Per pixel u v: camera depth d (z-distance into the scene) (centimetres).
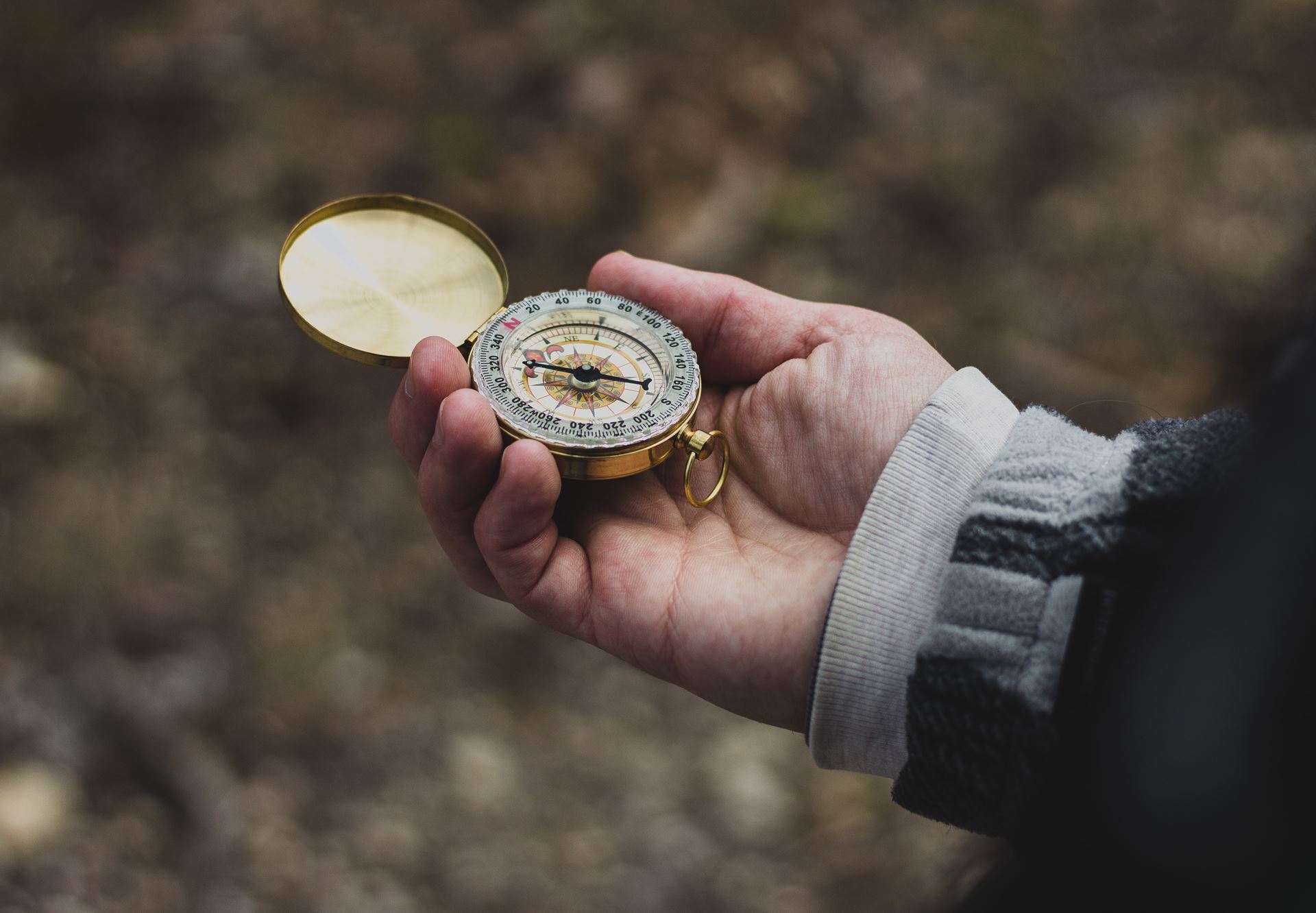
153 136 79
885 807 64
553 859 62
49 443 69
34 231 75
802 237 80
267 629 66
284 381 72
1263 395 35
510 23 87
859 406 51
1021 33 93
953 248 81
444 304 52
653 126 83
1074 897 39
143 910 60
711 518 51
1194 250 82
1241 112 91
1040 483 45
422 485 50
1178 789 34
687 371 51
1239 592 33
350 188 78
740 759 65
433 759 64
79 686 64
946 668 44
